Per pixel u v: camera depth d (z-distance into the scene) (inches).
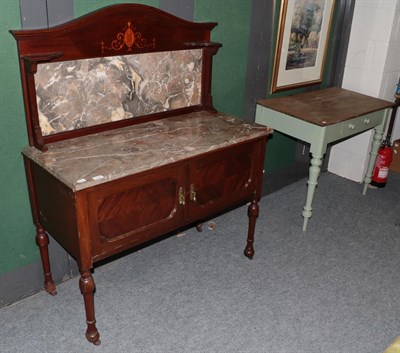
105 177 64.1
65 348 75.4
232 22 99.8
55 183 67.7
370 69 130.0
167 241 106.6
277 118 110.4
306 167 142.4
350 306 87.5
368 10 126.3
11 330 78.6
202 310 85.0
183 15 89.6
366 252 105.5
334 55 131.5
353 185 140.5
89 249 67.8
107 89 79.4
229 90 107.2
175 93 90.9
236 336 79.1
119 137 79.3
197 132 83.3
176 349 75.9
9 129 73.1
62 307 84.4
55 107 73.8
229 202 87.5
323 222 118.0
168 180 74.2
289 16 111.1
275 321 82.9
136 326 80.6
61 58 71.9
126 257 99.8
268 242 107.9
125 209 70.2
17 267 83.3
